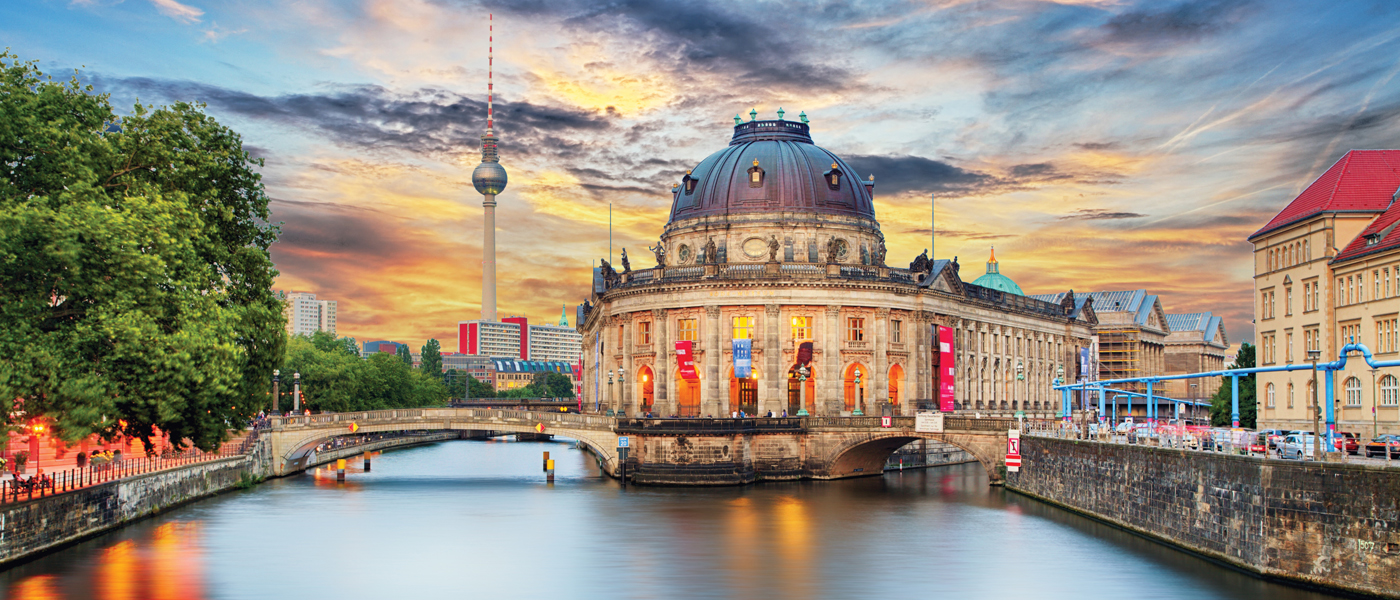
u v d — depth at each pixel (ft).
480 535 250.78
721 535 251.19
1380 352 260.01
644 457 352.49
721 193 438.81
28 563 202.39
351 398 556.92
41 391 184.55
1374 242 266.98
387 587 197.26
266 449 373.61
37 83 203.92
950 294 434.71
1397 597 162.09
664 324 407.44
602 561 221.25
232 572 207.31
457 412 374.02
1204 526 205.05
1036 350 527.40
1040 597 187.32
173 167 220.23
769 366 391.65
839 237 435.12
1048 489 301.22
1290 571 178.19
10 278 187.93
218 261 226.79
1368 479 167.02
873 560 221.05
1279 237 308.19
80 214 184.75
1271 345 312.91
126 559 212.43
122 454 298.15
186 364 196.44
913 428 354.74
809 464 364.17
